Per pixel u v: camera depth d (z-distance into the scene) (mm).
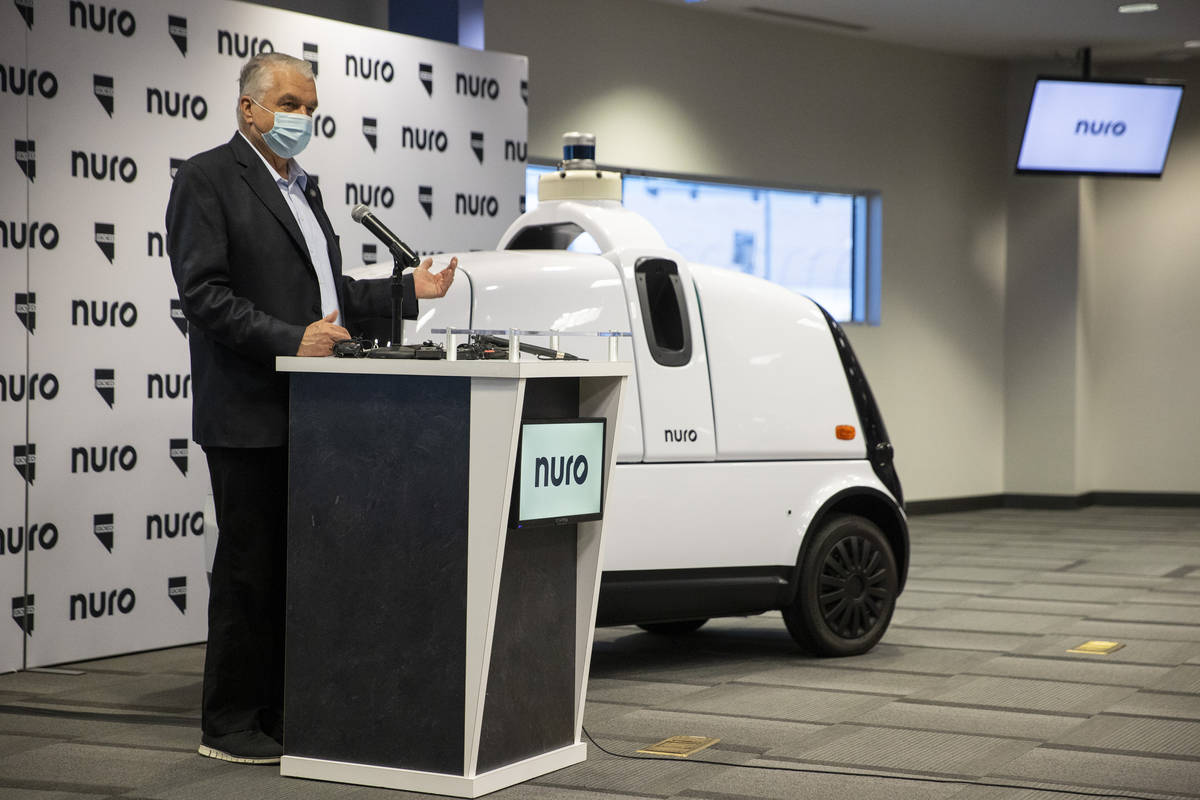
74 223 5500
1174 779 3674
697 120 10227
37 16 5367
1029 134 11469
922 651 5676
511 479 3314
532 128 9188
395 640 3473
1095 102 11414
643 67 9859
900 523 5641
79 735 4203
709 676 5148
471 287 4867
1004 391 12648
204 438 3762
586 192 5469
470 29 7852
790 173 10891
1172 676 5141
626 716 4465
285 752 3639
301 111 3854
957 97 12141
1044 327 12484
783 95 10828
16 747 4039
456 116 7039
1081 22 10773
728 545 5148
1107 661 5453
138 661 5547
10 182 5285
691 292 5211
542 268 4973
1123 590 7555
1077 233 12359
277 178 3918
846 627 5508
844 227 11578
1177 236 12555
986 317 12477
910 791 3545
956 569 8492
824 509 5375
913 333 11906
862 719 4418
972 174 12297
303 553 3584
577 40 9430
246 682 3889
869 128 11461
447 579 3395
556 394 3607
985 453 12516
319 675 3582
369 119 6609
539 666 3645
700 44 10234
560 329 4898
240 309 3592
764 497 5230
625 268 5078
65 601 5469
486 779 3434
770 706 4613
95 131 5566
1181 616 6629
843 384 5520
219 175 3750
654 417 5004
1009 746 4051
